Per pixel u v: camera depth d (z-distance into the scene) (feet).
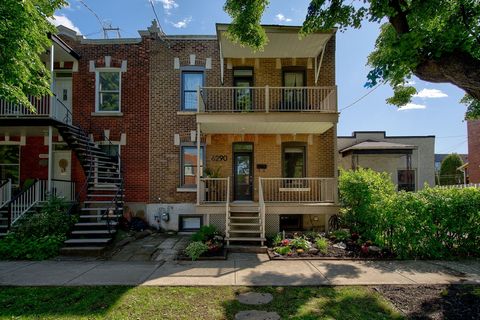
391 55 19.43
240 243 32.60
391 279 21.17
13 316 15.25
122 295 18.10
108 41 42.57
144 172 41.52
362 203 32.94
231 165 41.63
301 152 42.34
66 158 42.63
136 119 42.16
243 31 27.76
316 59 41.57
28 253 27.45
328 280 20.97
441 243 27.35
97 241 29.71
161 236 37.09
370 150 57.16
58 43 37.01
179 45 42.73
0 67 20.81
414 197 28.55
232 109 39.81
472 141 72.28
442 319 15.03
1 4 19.88
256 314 15.60
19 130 38.42
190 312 15.83
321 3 24.16
